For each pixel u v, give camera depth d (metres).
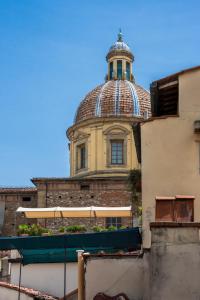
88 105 50.62
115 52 54.56
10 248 21.14
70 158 50.91
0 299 23.39
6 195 46.34
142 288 17.38
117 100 49.84
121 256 17.78
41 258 24.80
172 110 20.69
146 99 50.88
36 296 21.64
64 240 20.91
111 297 17.52
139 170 22.83
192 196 16.36
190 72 18.61
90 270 17.83
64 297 20.78
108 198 44.00
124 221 42.22
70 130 50.78
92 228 40.53
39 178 44.59
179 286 13.39
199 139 18.11
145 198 18.05
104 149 48.00
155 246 13.73
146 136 18.50
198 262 13.49
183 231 13.73
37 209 34.91
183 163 18.08
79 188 44.50
